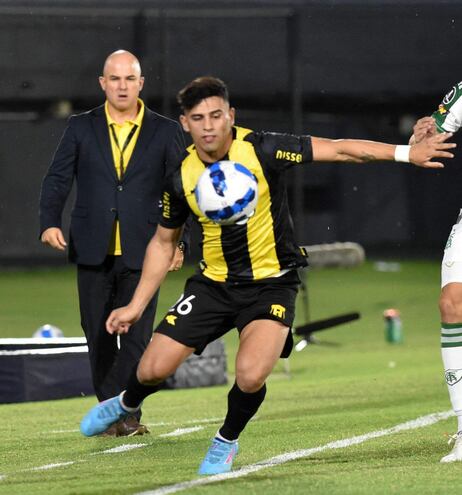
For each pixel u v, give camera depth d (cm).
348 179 7762
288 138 1488
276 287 1535
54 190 2061
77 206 2070
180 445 1888
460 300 1627
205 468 1535
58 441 2006
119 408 1630
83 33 6353
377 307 5438
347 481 1425
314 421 2203
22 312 5188
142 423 2281
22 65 6347
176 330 1543
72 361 2802
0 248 6900
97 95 6438
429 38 6938
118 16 5975
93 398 2802
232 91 6569
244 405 1508
